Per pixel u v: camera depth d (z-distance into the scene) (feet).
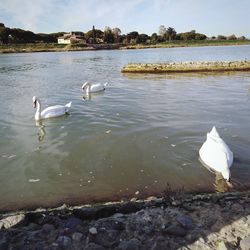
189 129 38.29
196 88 69.62
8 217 18.07
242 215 17.53
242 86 71.77
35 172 27.99
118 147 33.01
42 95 65.62
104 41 510.99
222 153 27.43
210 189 24.59
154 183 25.72
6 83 85.30
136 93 64.69
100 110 49.42
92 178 26.76
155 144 33.58
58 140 35.68
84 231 16.31
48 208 22.22
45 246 15.06
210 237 15.64
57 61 183.62
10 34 472.03
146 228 16.34
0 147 33.81
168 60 169.68
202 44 478.59
